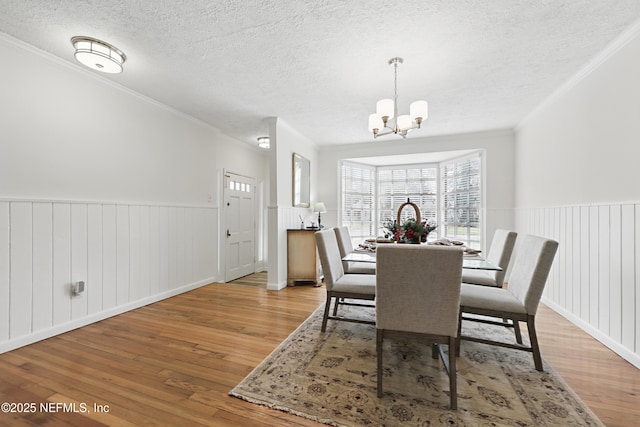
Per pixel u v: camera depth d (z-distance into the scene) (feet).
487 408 4.95
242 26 6.60
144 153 10.72
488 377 5.92
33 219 7.50
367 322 7.86
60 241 8.09
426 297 5.18
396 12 6.09
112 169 9.57
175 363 6.47
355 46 7.38
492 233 14.67
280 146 13.42
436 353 6.82
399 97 10.48
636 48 6.60
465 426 4.52
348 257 8.73
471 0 5.73
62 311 8.11
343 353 6.98
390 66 8.37
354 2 5.80
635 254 6.52
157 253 11.27
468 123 13.43
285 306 10.68
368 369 6.25
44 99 7.79
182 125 12.50
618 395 5.33
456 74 8.80
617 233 7.09
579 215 8.67
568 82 9.18
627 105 6.86
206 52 7.69
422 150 16.10
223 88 9.90
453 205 17.24
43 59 7.75
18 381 5.74
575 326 8.71
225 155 15.98
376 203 19.66
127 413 4.84
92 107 8.98
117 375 5.97
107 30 6.75
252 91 10.12
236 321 9.11
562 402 5.10
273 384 5.66
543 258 6.12
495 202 14.66
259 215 19.38
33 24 6.53
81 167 8.68
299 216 15.71
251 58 7.98
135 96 10.32
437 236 18.17
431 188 18.52
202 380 5.80
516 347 6.34
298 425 4.59
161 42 7.23
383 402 5.12
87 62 7.49
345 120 13.16
